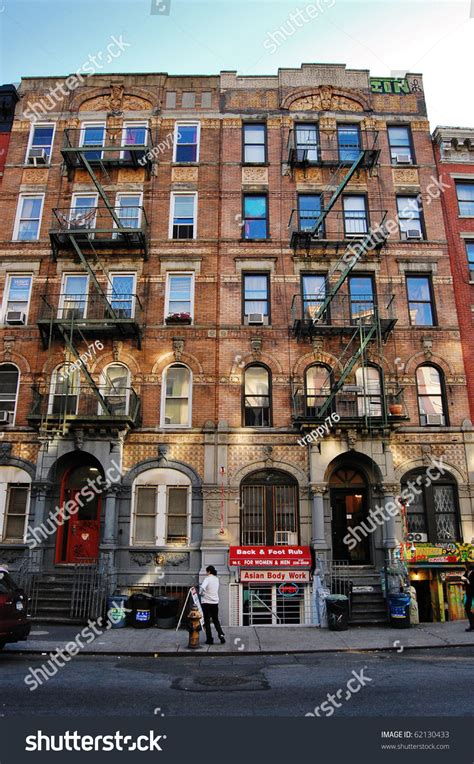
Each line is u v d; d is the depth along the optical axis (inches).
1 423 733.3
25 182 847.1
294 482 716.7
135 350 759.7
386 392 735.7
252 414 745.0
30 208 842.2
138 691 339.6
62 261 803.4
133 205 829.2
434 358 764.0
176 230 826.2
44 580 657.6
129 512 695.7
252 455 717.3
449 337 773.3
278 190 835.4
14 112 886.4
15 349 764.6
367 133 868.6
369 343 766.5
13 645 483.5
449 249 816.3
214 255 803.4
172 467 713.0
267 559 662.5
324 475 701.9
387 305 775.7
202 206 829.2
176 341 758.5
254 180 842.2
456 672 386.3
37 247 810.2
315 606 641.6
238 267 797.2
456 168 856.9
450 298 793.6
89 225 809.5
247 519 707.4
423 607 691.4
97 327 746.2
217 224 820.6
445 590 677.3
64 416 682.8
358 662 431.8
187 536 695.1
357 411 733.9
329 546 689.6
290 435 724.7
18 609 440.1
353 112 880.9
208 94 889.5
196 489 705.0
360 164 834.2
